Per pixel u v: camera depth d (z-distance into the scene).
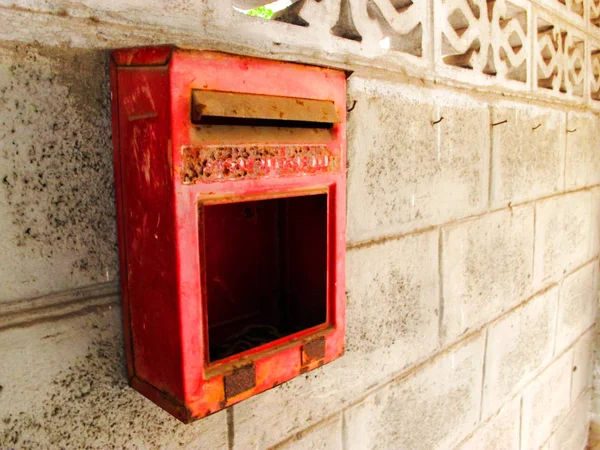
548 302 1.96
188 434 0.83
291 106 0.69
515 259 1.68
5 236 0.62
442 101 1.25
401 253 1.20
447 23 1.24
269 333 0.89
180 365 0.63
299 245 0.89
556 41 1.74
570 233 2.08
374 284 1.14
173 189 0.59
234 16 0.81
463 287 1.44
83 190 0.68
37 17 0.61
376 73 1.07
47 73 0.63
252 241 0.88
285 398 0.98
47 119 0.63
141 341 0.70
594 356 2.55
